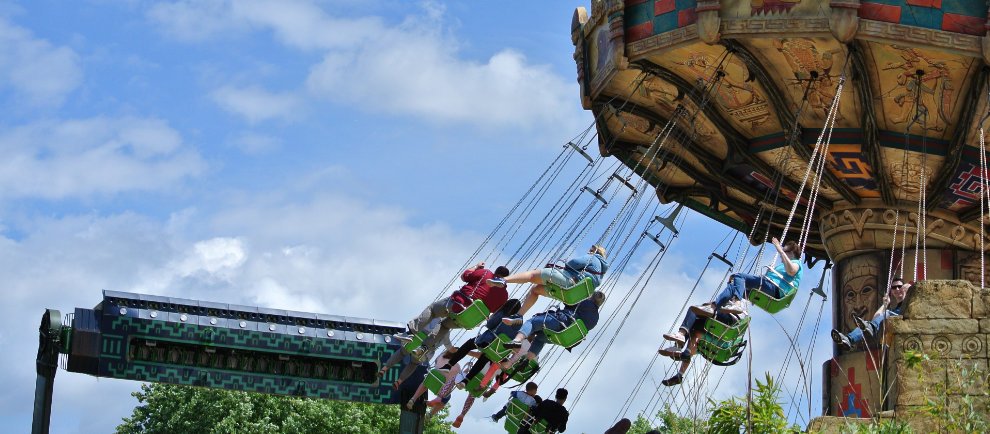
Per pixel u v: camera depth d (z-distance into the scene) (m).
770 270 23.89
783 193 31.36
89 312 24.84
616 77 29.08
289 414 53.06
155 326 25.02
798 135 28.39
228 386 25.64
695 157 31.36
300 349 25.84
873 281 31.11
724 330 23.61
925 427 18.02
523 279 24.64
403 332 26.61
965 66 25.91
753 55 26.83
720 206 34.09
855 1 25.03
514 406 25.08
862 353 24.00
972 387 17.92
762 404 18.36
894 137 28.28
